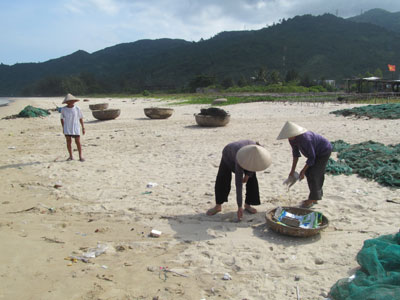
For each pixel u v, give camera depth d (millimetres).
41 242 4883
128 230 5285
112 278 3979
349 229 5105
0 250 4586
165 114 20531
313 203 6160
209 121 16219
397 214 5543
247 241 4820
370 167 7844
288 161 9172
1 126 18281
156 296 3625
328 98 32875
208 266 4223
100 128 17031
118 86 163250
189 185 7379
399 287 3154
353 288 3309
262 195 6625
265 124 17172
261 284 3824
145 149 11477
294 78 97125
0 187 7449
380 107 18797
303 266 4152
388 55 178375
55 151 11375
